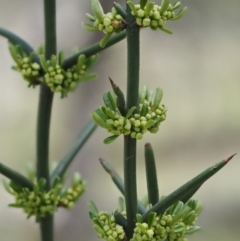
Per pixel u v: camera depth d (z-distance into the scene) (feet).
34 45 1.65
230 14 1.77
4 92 1.98
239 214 1.86
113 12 0.57
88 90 1.50
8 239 1.58
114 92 0.56
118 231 0.58
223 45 1.90
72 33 1.50
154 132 0.58
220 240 1.79
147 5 0.56
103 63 1.60
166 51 1.98
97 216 0.59
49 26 0.66
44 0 0.66
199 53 1.95
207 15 1.78
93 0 0.57
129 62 0.57
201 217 1.86
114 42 0.63
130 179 0.58
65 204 0.69
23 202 0.67
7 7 1.67
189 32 1.86
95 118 0.56
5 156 1.95
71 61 0.64
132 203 0.58
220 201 1.92
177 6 0.57
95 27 0.57
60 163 0.69
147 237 0.57
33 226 1.59
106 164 0.62
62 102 1.58
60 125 1.60
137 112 0.57
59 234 1.36
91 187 1.58
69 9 1.52
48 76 0.64
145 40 1.97
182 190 0.57
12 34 0.67
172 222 0.57
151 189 0.59
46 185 0.68
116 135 0.57
